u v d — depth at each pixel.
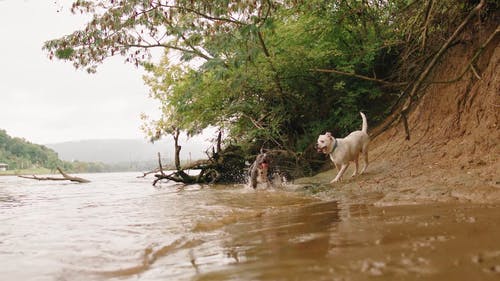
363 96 11.06
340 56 10.55
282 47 10.39
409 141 7.93
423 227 2.87
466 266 1.87
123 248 3.25
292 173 11.11
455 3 7.73
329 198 5.91
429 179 5.43
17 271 2.67
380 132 9.72
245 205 5.79
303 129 11.85
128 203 7.08
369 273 1.90
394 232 2.79
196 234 3.73
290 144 11.73
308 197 6.35
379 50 10.34
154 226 4.30
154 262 2.77
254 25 7.10
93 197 9.27
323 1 9.59
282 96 11.12
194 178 13.59
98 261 2.87
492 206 3.56
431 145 7.10
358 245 2.52
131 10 7.69
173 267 2.52
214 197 7.22
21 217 5.67
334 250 2.46
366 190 5.99
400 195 4.91
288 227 3.64
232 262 2.47
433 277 1.76
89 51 8.34
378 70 10.91
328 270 2.03
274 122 11.30
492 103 6.02
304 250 2.56
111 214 5.57
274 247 2.77
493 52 6.79
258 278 2.03
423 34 8.08
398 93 10.17
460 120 6.82
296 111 11.58
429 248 2.24
